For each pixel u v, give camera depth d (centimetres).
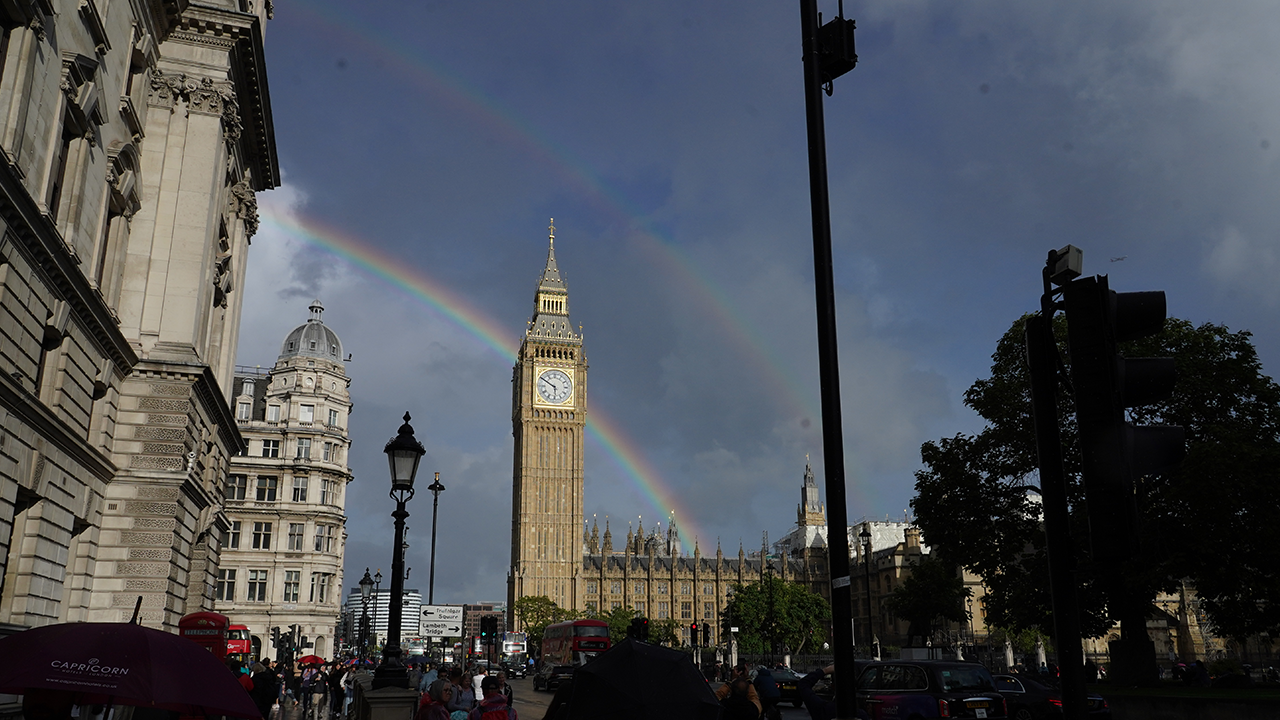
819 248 883
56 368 2859
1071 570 698
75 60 2722
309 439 10281
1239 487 3828
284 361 10550
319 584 9988
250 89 4428
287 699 5081
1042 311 760
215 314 4591
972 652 9300
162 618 3491
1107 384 667
